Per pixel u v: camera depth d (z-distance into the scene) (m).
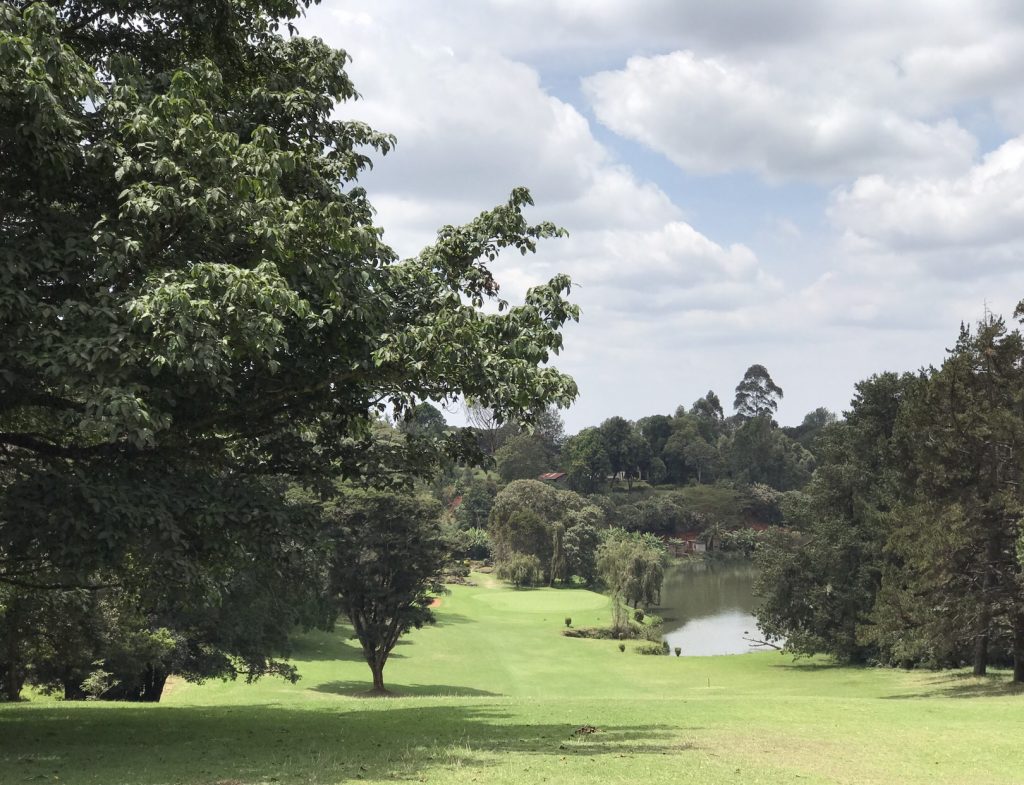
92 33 16.02
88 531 12.72
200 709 22.05
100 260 12.48
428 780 11.37
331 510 45.34
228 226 13.91
